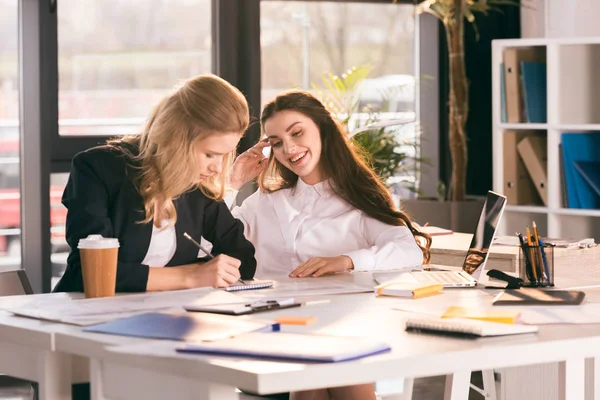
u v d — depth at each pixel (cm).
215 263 247
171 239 264
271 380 147
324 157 319
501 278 259
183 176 254
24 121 508
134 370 172
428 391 457
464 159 565
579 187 515
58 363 196
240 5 561
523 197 546
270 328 182
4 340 195
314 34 585
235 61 563
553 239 367
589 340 175
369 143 557
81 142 525
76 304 214
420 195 600
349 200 318
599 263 349
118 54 536
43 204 512
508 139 542
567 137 519
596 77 531
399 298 227
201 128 250
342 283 254
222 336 172
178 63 552
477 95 616
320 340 167
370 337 176
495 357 166
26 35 505
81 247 231
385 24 602
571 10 557
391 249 293
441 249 356
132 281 239
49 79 512
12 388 466
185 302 215
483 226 270
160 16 545
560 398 205
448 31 561
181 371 158
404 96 611
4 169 509
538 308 207
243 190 523
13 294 278
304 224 318
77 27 523
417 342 171
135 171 258
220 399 160
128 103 539
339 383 152
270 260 320
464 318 191
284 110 311
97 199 253
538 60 550
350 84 559
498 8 597
